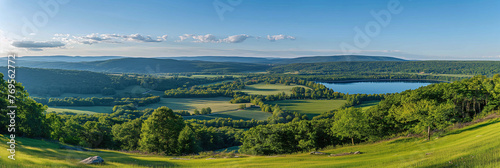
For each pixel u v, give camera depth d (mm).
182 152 51438
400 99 75500
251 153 56938
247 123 131125
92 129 59875
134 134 67750
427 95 69812
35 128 46656
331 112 146375
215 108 163375
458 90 66000
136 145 64312
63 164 25672
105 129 66000
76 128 56781
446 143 40125
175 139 51906
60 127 55250
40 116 50594
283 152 57156
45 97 152750
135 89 192750
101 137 59625
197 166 31031
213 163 33031
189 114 147875
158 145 51500
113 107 143875
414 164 27562
